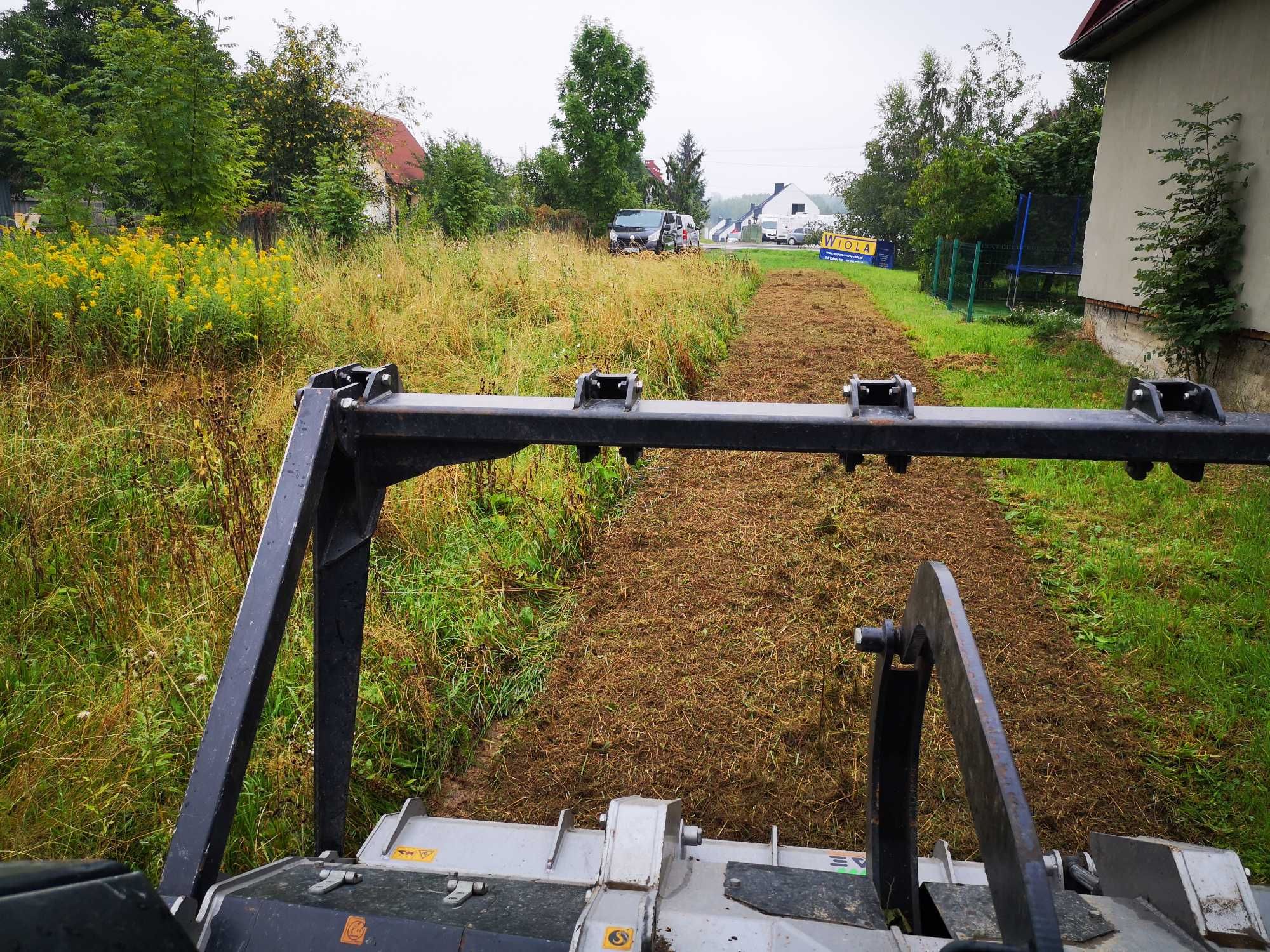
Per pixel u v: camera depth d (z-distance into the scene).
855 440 1.54
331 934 1.21
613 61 34.06
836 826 3.11
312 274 10.80
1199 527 5.62
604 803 3.26
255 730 1.38
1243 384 8.58
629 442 1.61
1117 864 1.65
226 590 4.02
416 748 3.43
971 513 6.04
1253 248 8.38
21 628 3.76
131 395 6.16
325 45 21.55
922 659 1.54
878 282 23.80
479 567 4.75
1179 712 3.78
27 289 6.96
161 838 2.74
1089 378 10.02
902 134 55.72
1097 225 12.45
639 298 11.11
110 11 11.62
